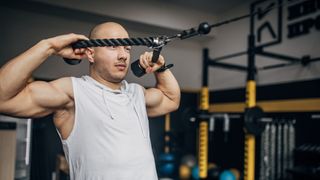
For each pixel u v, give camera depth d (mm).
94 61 823
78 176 757
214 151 3682
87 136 756
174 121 3916
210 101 3848
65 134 789
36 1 2797
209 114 2836
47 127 3262
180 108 3957
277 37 2928
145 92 983
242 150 3266
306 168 2252
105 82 839
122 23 3309
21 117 735
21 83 674
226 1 3369
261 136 2594
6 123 2389
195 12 3627
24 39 3064
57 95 751
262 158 2555
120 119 786
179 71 3869
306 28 2641
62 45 740
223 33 3699
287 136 2467
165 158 3486
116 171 739
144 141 814
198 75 4016
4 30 2988
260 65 3107
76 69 3260
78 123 763
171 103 1057
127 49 832
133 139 784
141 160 773
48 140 3254
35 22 3123
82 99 773
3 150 2363
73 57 785
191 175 3391
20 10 3061
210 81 3898
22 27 3064
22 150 2623
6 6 2971
